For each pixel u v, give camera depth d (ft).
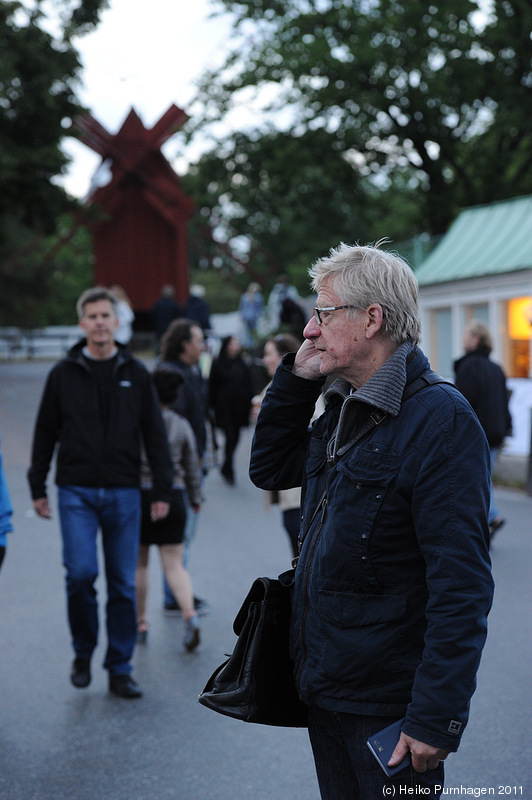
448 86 98.68
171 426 21.13
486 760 14.60
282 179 103.71
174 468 20.88
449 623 7.77
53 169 96.02
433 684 7.73
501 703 16.85
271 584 9.02
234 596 24.45
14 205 98.89
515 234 57.77
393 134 102.73
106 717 16.70
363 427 8.46
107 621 17.98
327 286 8.80
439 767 8.42
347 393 8.88
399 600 8.16
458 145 106.83
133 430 18.20
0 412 64.69
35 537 31.68
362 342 8.65
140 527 20.39
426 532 7.98
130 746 15.42
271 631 8.96
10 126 96.32
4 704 17.34
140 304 143.13
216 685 9.16
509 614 22.27
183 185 112.68
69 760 14.87
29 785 13.97
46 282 178.19
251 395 43.50
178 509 20.57
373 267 8.64
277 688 8.99
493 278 54.39
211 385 43.27
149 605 24.17
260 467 9.81
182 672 19.08
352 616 8.25
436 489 7.98
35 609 23.44
